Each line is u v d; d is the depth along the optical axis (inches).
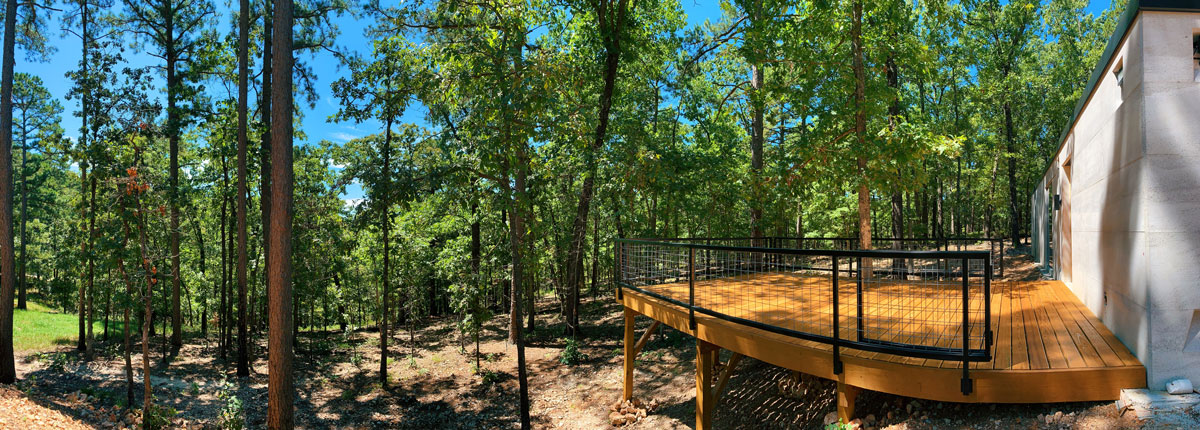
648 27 692.1
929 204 1243.2
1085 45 976.9
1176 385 164.2
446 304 1181.1
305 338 871.7
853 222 1182.3
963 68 879.7
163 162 740.7
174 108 552.1
